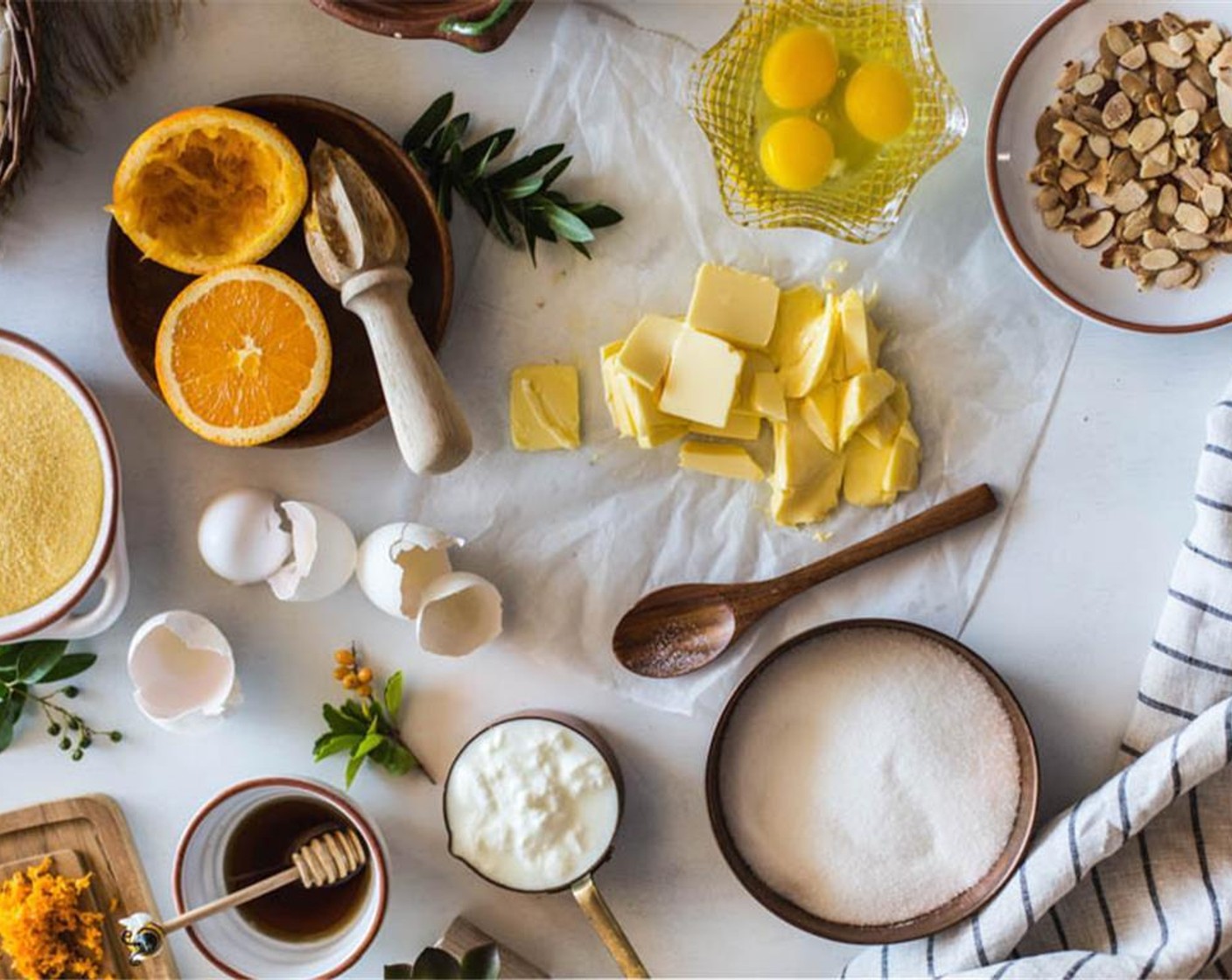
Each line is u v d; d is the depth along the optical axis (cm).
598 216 86
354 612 90
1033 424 87
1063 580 87
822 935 86
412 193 85
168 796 91
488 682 90
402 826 90
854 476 87
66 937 90
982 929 85
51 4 85
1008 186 84
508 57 87
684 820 89
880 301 87
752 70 83
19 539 86
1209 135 83
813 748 87
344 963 86
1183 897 85
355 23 78
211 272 84
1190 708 85
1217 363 86
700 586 87
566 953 90
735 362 84
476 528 89
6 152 84
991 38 86
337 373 87
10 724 89
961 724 86
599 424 88
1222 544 83
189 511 89
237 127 82
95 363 89
